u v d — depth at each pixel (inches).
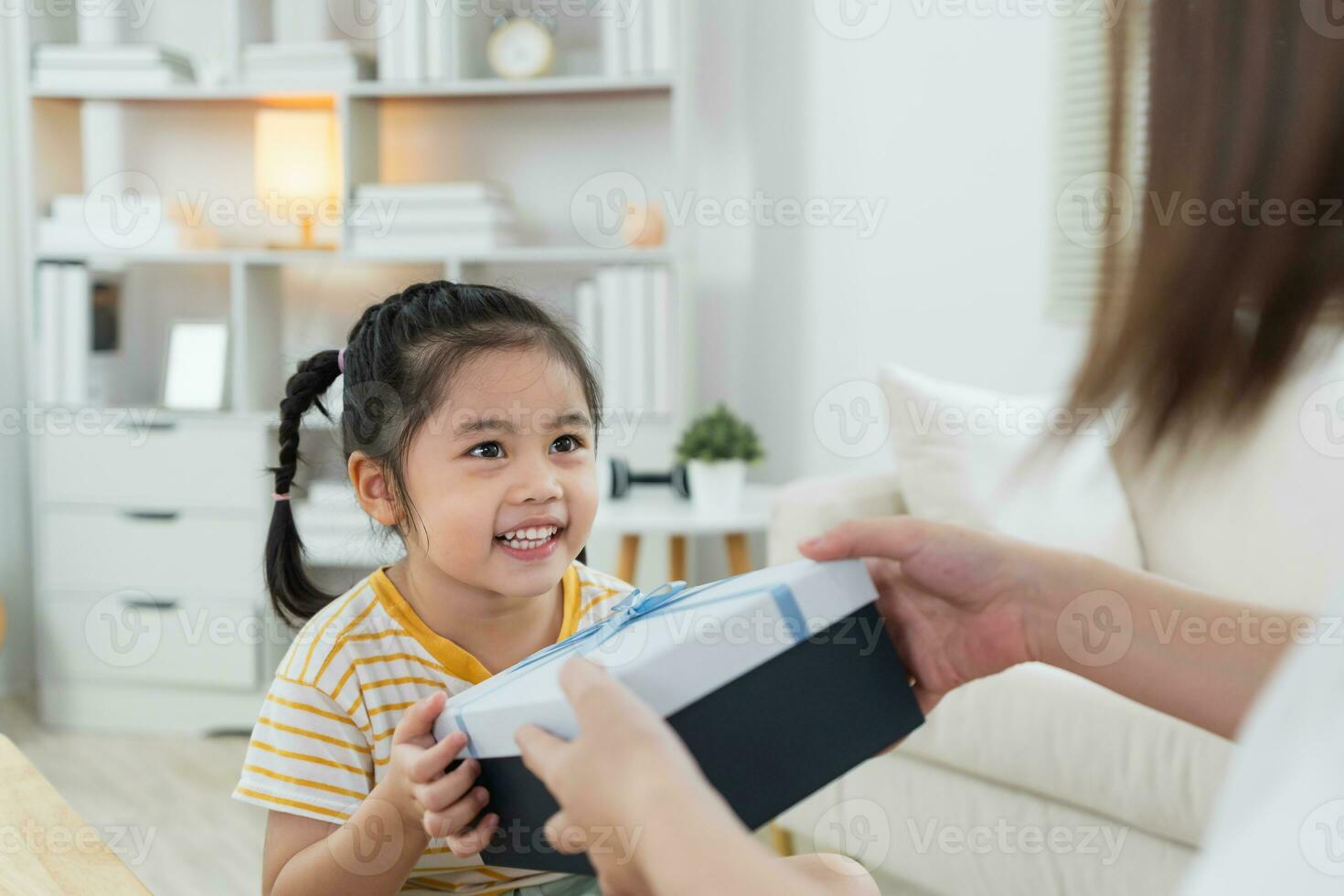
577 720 18.7
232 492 111.7
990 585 27.3
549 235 125.9
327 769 37.2
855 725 27.5
